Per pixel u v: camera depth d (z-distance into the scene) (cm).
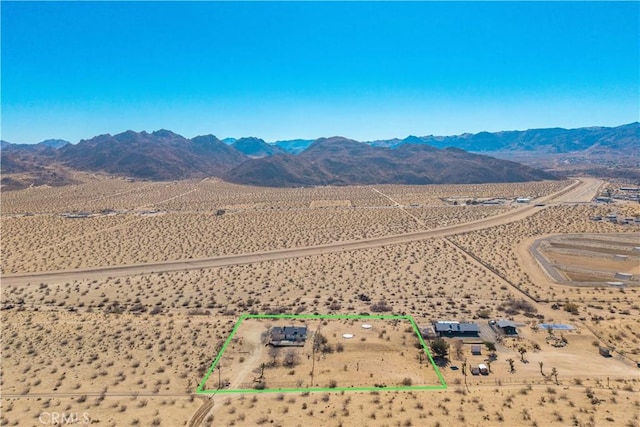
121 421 4328
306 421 4225
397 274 9738
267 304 7944
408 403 4553
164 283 9338
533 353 5934
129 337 6412
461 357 5816
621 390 4838
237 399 4750
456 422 4097
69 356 5850
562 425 3978
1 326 6875
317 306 7825
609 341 6269
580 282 9150
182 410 4528
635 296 8256
